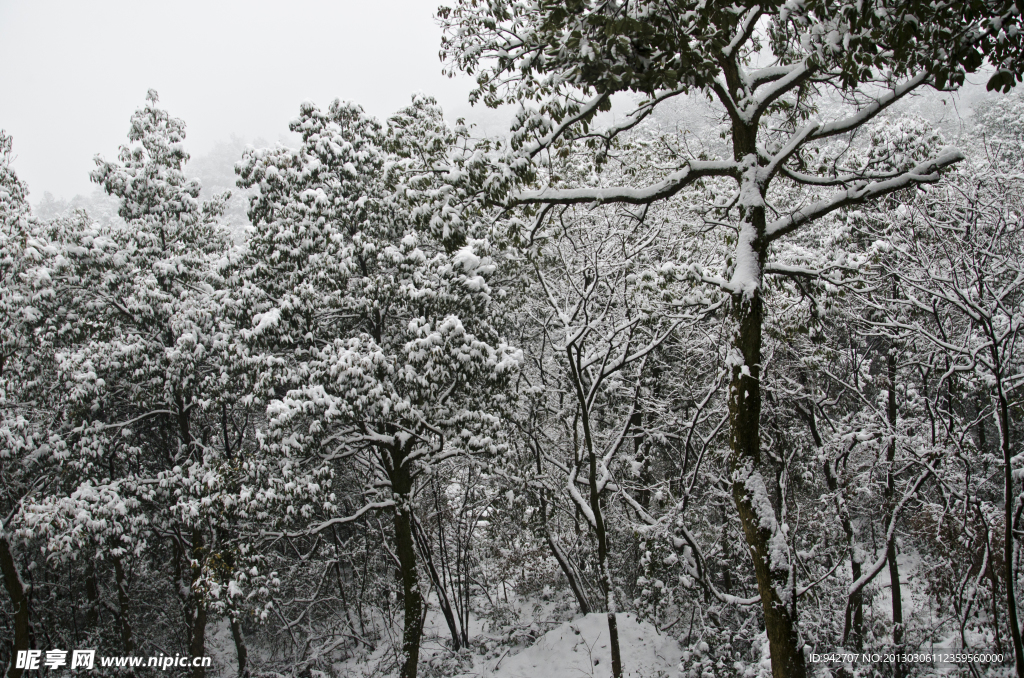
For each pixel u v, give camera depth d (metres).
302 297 15.34
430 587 21.44
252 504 15.08
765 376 13.12
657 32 5.95
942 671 11.55
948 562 12.07
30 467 18.83
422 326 14.94
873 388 16.27
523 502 18.42
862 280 8.80
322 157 16.97
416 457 17.03
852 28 5.79
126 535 16.84
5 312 17.05
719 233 14.80
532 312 18.98
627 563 18.78
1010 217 10.45
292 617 22.41
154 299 18.55
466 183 8.07
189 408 20.28
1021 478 10.73
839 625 13.08
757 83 7.81
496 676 16.08
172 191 20.70
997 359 9.11
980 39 5.41
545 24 6.41
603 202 7.87
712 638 14.02
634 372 17.91
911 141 12.59
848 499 13.16
